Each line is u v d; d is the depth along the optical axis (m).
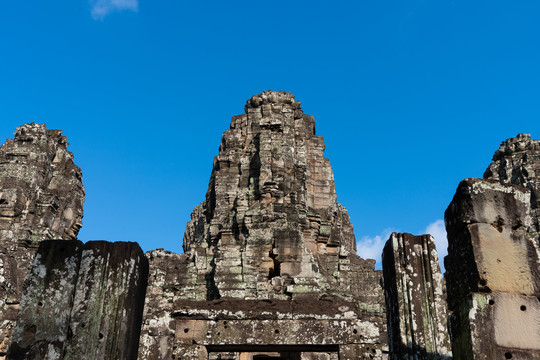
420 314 16.55
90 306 13.36
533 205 36.34
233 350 18.52
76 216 43.12
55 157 44.09
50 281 13.49
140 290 14.48
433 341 16.19
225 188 33.81
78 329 13.12
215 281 28.73
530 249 11.45
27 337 12.91
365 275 34.66
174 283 30.91
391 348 17.00
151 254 40.94
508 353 10.57
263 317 18.44
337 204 38.31
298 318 18.39
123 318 13.48
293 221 30.53
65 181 43.25
